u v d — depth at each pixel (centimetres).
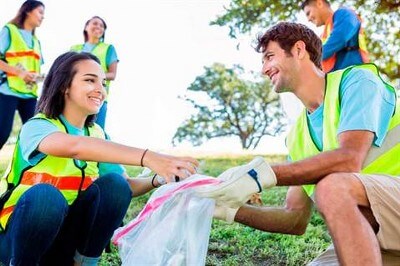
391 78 1102
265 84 2102
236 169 223
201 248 222
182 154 868
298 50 252
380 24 1099
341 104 244
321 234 389
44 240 234
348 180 212
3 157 735
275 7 1170
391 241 219
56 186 250
